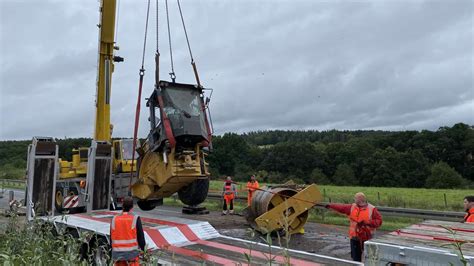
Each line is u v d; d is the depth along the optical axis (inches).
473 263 129.0
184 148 381.7
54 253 158.6
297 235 438.0
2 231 243.3
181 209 692.1
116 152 546.3
